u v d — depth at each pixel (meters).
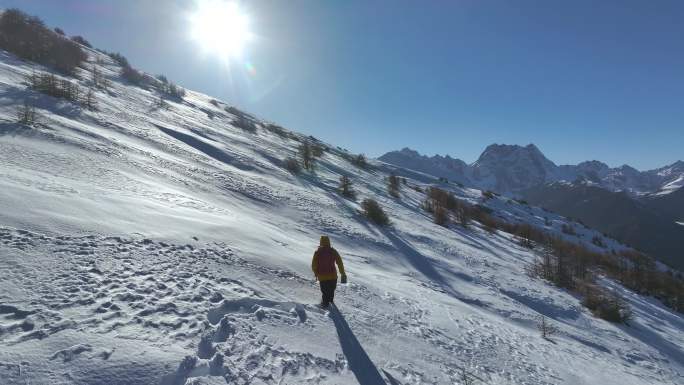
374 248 14.41
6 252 4.54
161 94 36.06
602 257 29.84
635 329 14.12
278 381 3.81
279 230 11.69
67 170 9.10
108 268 4.96
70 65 27.25
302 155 30.48
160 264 5.54
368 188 30.33
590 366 8.83
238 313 4.90
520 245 27.50
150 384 3.16
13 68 20.47
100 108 19.03
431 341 6.84
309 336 5.00
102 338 3.54
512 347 8.20
